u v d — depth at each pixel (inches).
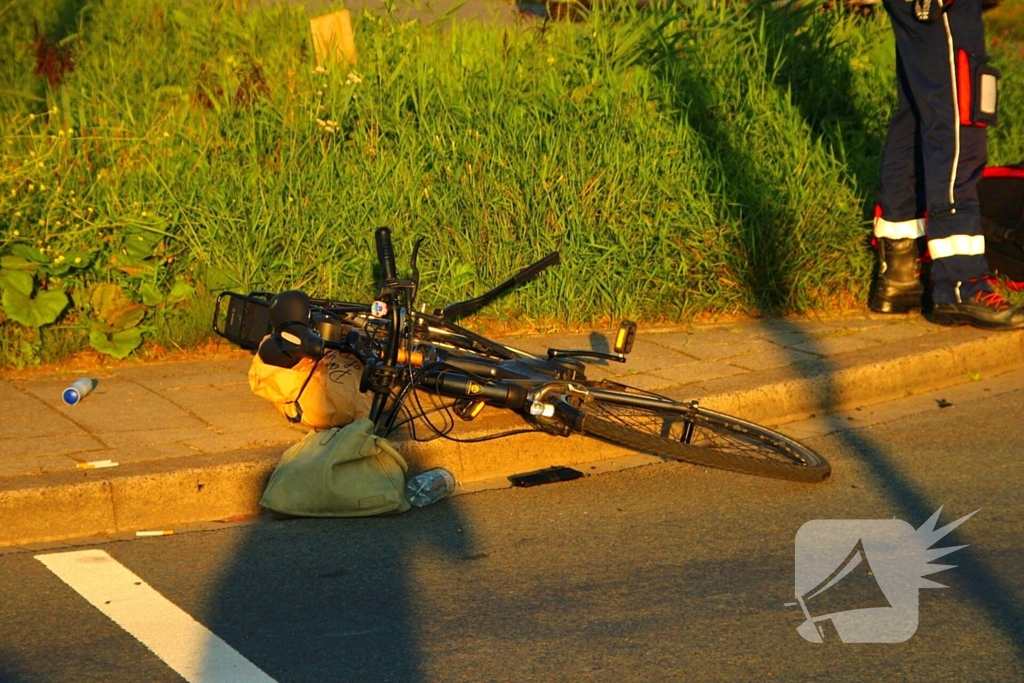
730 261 765.9
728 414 600.1
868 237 805.2
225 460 483.8
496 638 377.1
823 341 708.0
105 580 416.2
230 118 739.4
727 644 373.7
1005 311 725.9
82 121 708.7
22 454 483.5
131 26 866.8
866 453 569.0
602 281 734.5
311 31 840.3
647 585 418.3
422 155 738.8
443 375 502.0
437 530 468.4
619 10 975.0
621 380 622.8
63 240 630.5
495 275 714.8
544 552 447.8
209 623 386.0
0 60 797.9
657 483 526.0
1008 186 792.9
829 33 1047.6
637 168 775.7
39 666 355.9
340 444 475.5
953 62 709.3
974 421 619.2
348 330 521.0
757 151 844.6
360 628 384.2
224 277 650.8
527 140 755.4
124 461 478.9
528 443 542.0
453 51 858.8
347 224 693.9
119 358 620.1
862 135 927.0
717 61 942.4
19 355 604.7
